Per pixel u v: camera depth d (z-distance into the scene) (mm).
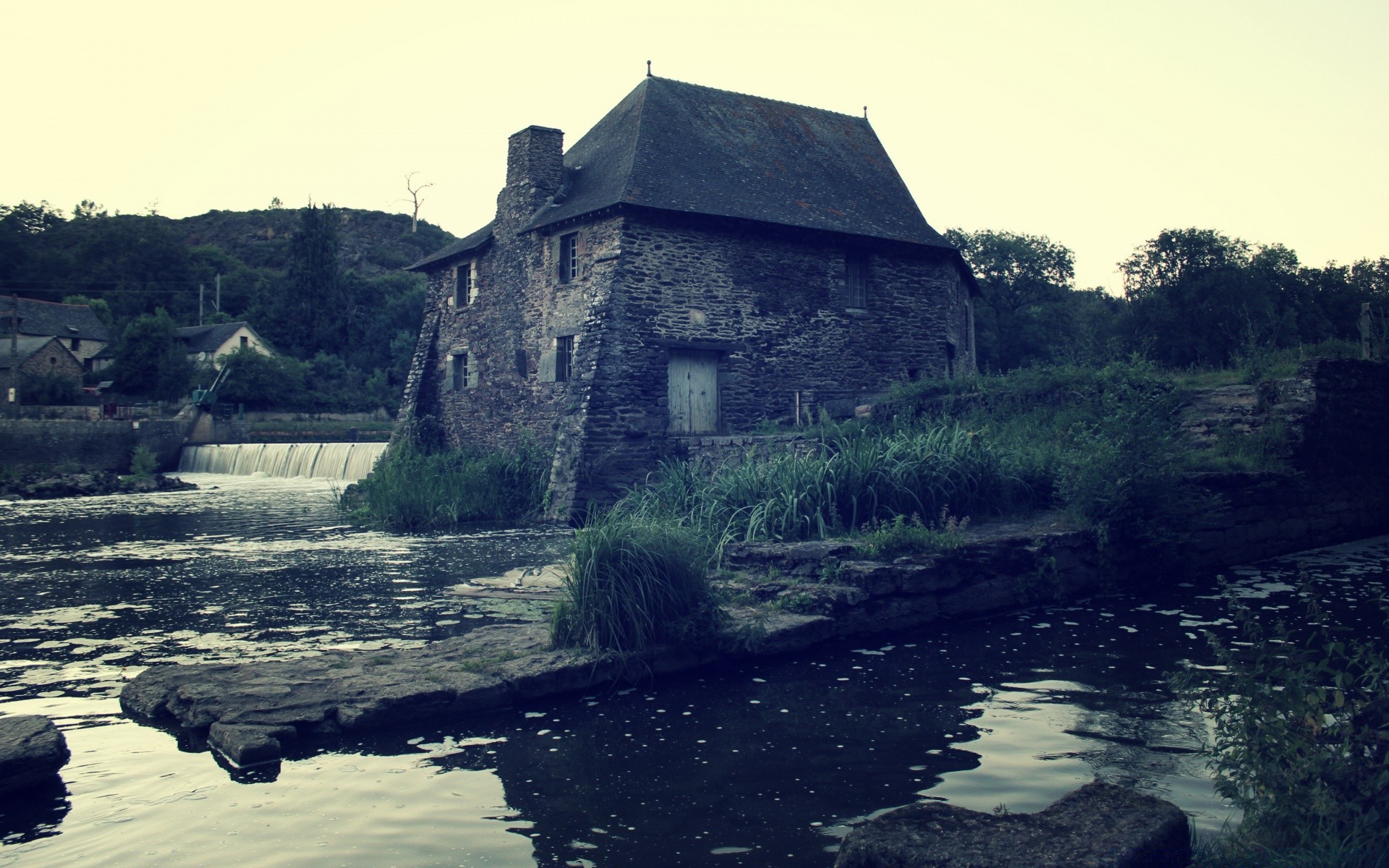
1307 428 13648
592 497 18938
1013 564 9891
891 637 8680
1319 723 4020
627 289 19688
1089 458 11242
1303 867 3395
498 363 24125
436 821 4613
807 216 21781
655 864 4098
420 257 127562
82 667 7871
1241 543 12305
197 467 40562
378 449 31766
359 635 8914
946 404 17891
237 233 131000
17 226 100500
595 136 24453
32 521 21141
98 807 4859
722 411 20875
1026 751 5445
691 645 7570
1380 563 12180
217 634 9062
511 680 6664
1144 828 3529
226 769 5406
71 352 66250
